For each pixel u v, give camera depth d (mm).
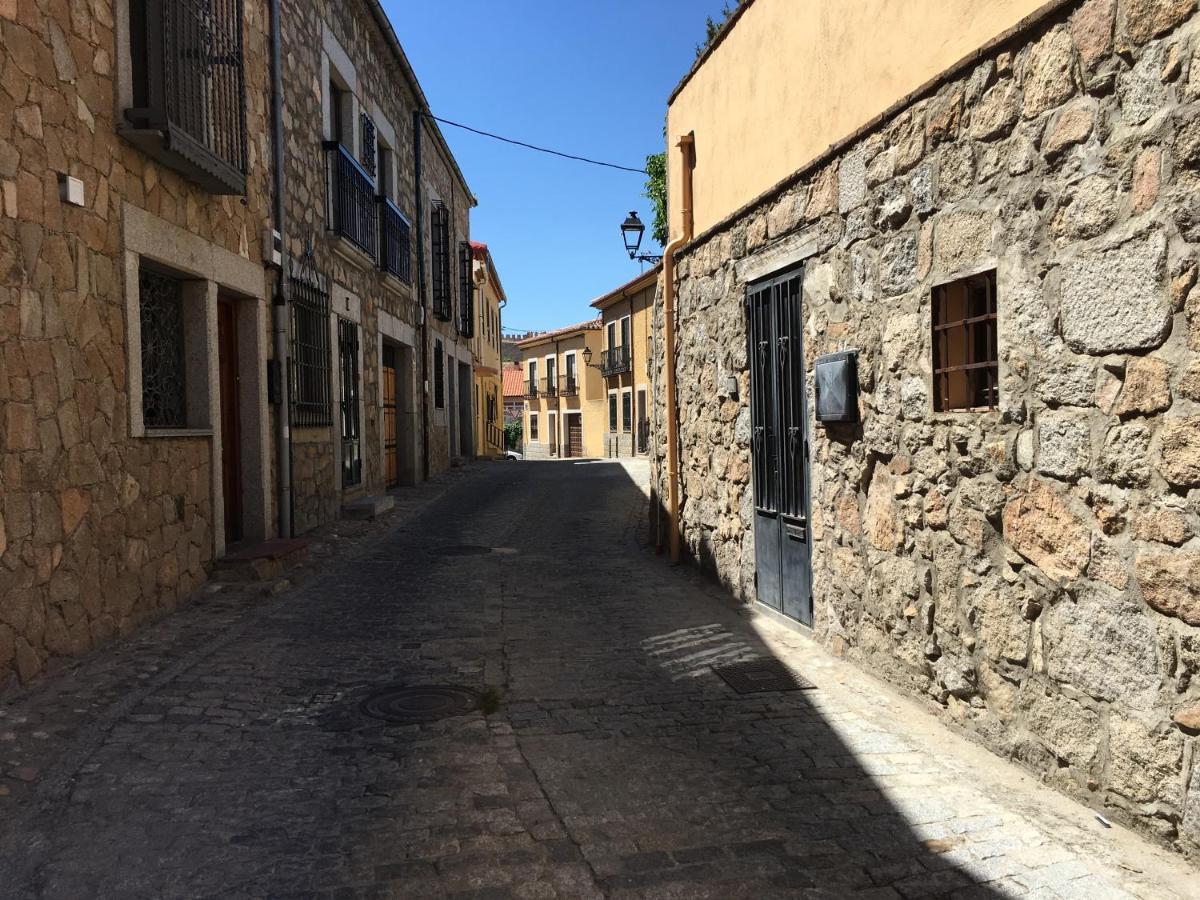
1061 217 3164
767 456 6199
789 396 5766
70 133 4754
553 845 2953
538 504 12781
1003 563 3574
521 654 5273
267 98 8016
